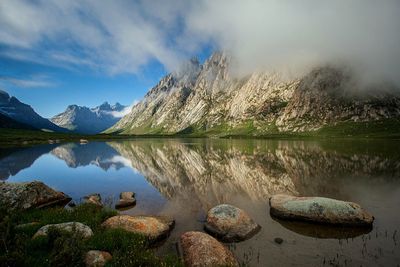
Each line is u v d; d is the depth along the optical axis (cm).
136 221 1709
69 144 14162
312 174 3959
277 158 6319
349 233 1734
